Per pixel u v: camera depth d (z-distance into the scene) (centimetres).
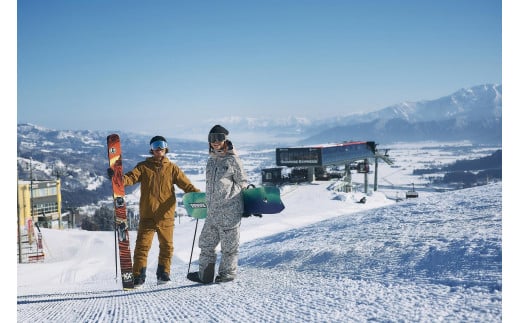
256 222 2998
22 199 4631
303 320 275
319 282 418
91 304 423
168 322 304
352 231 700
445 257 409
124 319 327
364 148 8712
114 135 534
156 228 551
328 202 4706
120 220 532
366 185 8325
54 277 1758
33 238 3328
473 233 473
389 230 622
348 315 276
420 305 281
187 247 2286
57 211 6175
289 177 7525
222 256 501
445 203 770
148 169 550
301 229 1077
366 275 421
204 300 383
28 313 382
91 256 2655
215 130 485
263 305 335
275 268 570
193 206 558
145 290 507
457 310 259
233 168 490
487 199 716
